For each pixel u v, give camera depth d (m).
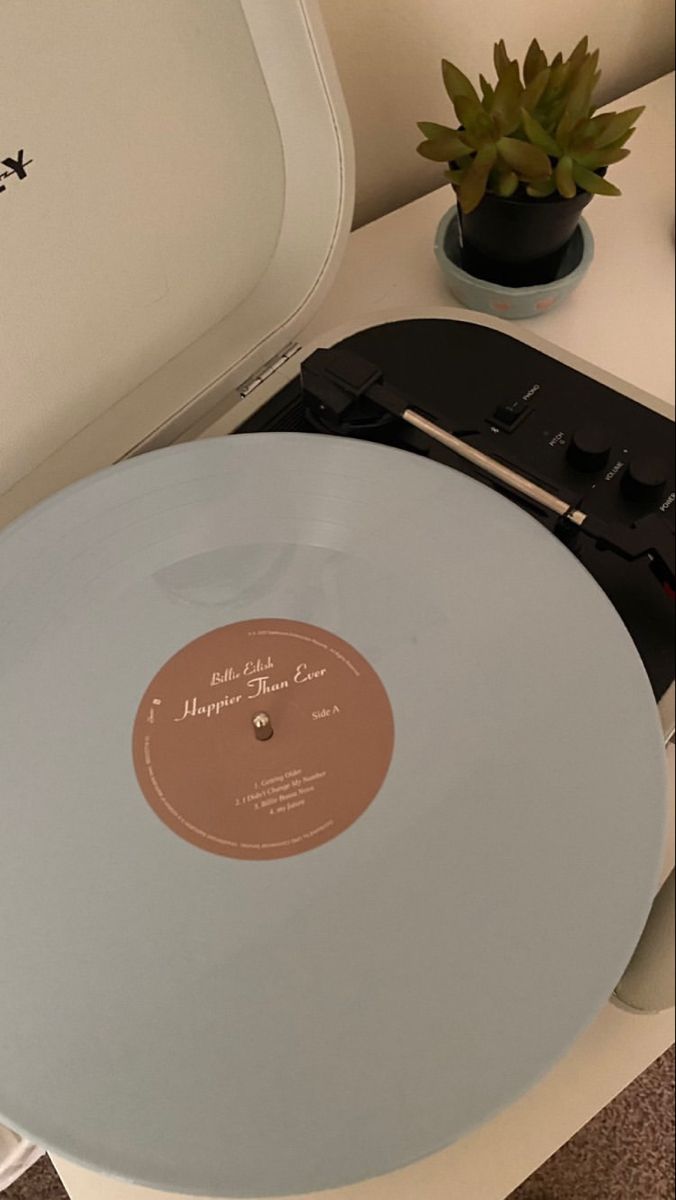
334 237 0.61
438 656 0.47
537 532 0.50
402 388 0.64
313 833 0.43
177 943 0.41
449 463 0.59
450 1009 0.39
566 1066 0.51
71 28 0.44
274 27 0.51
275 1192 0.36
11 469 0.55
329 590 0.49
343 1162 0.37
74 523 0.49
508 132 0.65
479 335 0.67
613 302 0.76
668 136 0.85
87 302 0.52
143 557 0.49
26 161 0.45
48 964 0.40
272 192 0.59
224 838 0.43
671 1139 1.14
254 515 0.50
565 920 0.41
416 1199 0.48
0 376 0.50
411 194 0.88
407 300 0.76
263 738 0.45
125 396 0.59
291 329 0.65
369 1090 0.38
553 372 0.65
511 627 0.47
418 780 0.44
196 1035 0.39
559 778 0.44
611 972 0.40
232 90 0.53
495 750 0.45
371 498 0.51
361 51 0.73
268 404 0.63
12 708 0.45
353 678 0.47
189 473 0.51
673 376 0.71
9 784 0.44
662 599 0.55
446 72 0.66
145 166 0.50
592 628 0.47
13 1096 0.38
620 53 0.91
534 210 0.66
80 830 0.43
